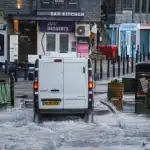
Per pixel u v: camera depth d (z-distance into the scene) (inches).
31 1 3944.4
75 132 1636.3
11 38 3740.2
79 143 1459.2
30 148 1371.8
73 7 3964.1
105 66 4237.2
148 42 5787.4
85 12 3996.1
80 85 1786.4
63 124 1766.7
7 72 3270.2
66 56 1803.6
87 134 1604.3
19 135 1579.7
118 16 5792.3
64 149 1368.1
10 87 2241.6
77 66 1784.0
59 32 3981.3
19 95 2576.3
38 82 1786.4
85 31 3964.1
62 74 1784.0
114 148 1381.6
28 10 3959.2
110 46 5000.0
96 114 2017.7
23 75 3533.5
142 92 2128.4
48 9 3941.9
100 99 2407.7
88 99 1788.9
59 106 1784.0
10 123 1803.6
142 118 1955.0
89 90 1787.6
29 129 1684.3
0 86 2185.0
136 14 5910.4
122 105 2209.6
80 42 3991.1
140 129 1704.0
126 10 5851.4
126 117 1974.7
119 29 5693.9
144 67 2561.5
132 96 2576.3
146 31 5777.6
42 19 3929.6
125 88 2657.5
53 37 3991.1
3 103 2185.0
